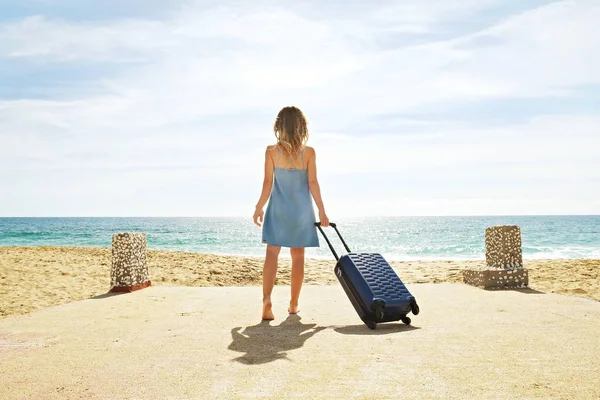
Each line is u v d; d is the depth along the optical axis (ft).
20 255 44.80
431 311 14.02
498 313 13.50
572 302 15.37
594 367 8.21
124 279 19.90
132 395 7.24
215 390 7.34
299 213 13.61
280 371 8.21
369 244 128.67
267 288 13.38
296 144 13.56
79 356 9.61
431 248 109.09
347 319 13.33
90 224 372.99
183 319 13.48
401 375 7.88
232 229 268.21
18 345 10.69
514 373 7.92
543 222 335.47
